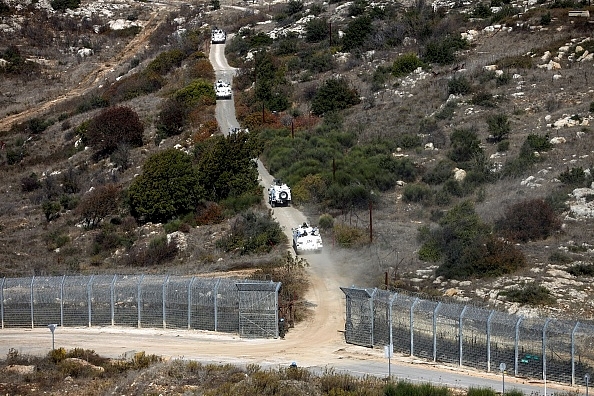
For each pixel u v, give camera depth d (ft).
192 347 210.79
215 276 264.93
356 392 164.14
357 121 432.66
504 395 160.35
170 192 348.38
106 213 365.40
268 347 209.05
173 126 465.88
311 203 340.39
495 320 188.14
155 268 293.84
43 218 385.91
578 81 418.31
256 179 363.76
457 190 324.80
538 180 312.71
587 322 199.21
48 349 213.46
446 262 248.11
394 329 203.92
